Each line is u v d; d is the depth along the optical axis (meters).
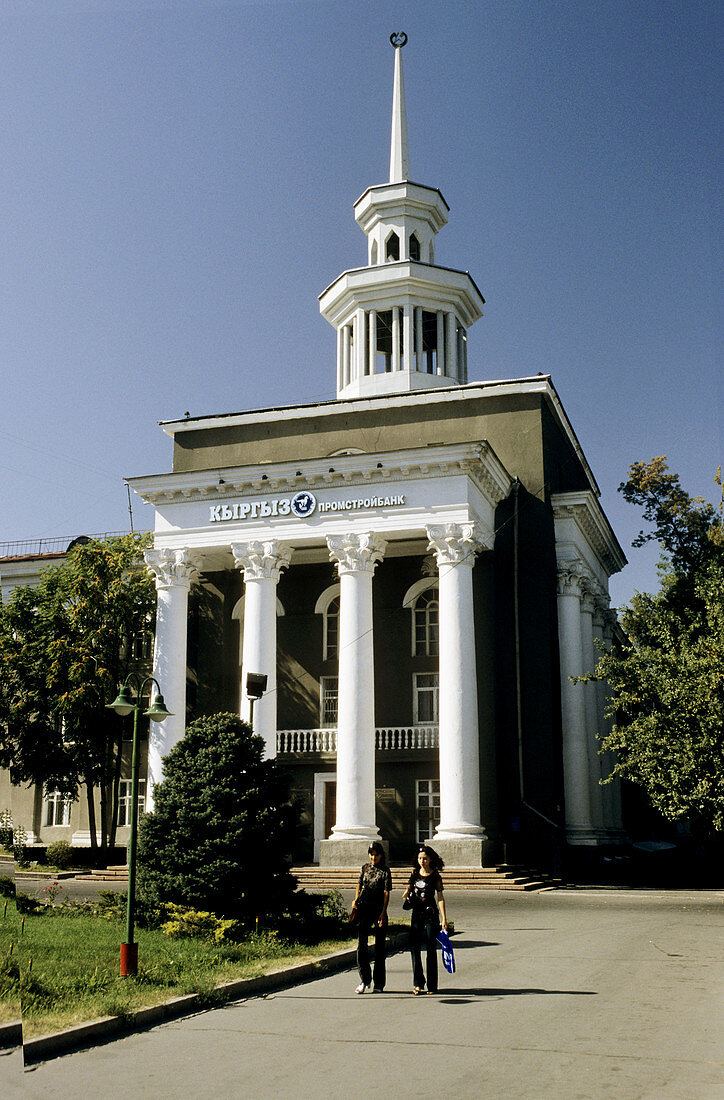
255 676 21.31
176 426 39.34
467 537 30.47
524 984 12.23
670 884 30.23
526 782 32.16
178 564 33.34
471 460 30.77
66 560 39.16
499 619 32.97
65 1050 8.89
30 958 11.86
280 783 16.86
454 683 29.52
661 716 25.84
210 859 15.72
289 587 36.44
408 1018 10.10
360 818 29.50
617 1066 8.01
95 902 19.27
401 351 41.19
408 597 34.94
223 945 14.16
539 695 33.00
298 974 12.87
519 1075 7.75
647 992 11.58
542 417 35.56
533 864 31.11
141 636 36.62
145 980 11.45
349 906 21.84
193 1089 7.53
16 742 34.88
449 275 40.81
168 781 16.73
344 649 30.83
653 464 31.88
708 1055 8.38
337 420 37.59
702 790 24.67
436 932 11.76
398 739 33.53
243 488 33.16
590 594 38.25
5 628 35.62
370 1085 7.54
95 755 34.19
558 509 35.94
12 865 34.00
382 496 31.62
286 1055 8.59
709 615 26.52
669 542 31.52
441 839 28.52
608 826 37.53
